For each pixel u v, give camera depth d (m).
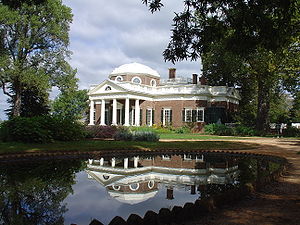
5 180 8.61
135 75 46.31
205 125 37.59
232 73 40.62
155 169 11.28
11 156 11.91
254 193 6.57
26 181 8.55
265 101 37.34
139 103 41.31
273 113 53.81
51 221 5.21
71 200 6.62
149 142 20.31
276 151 16.66
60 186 8.02
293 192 6.73
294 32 10.88
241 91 44.94
